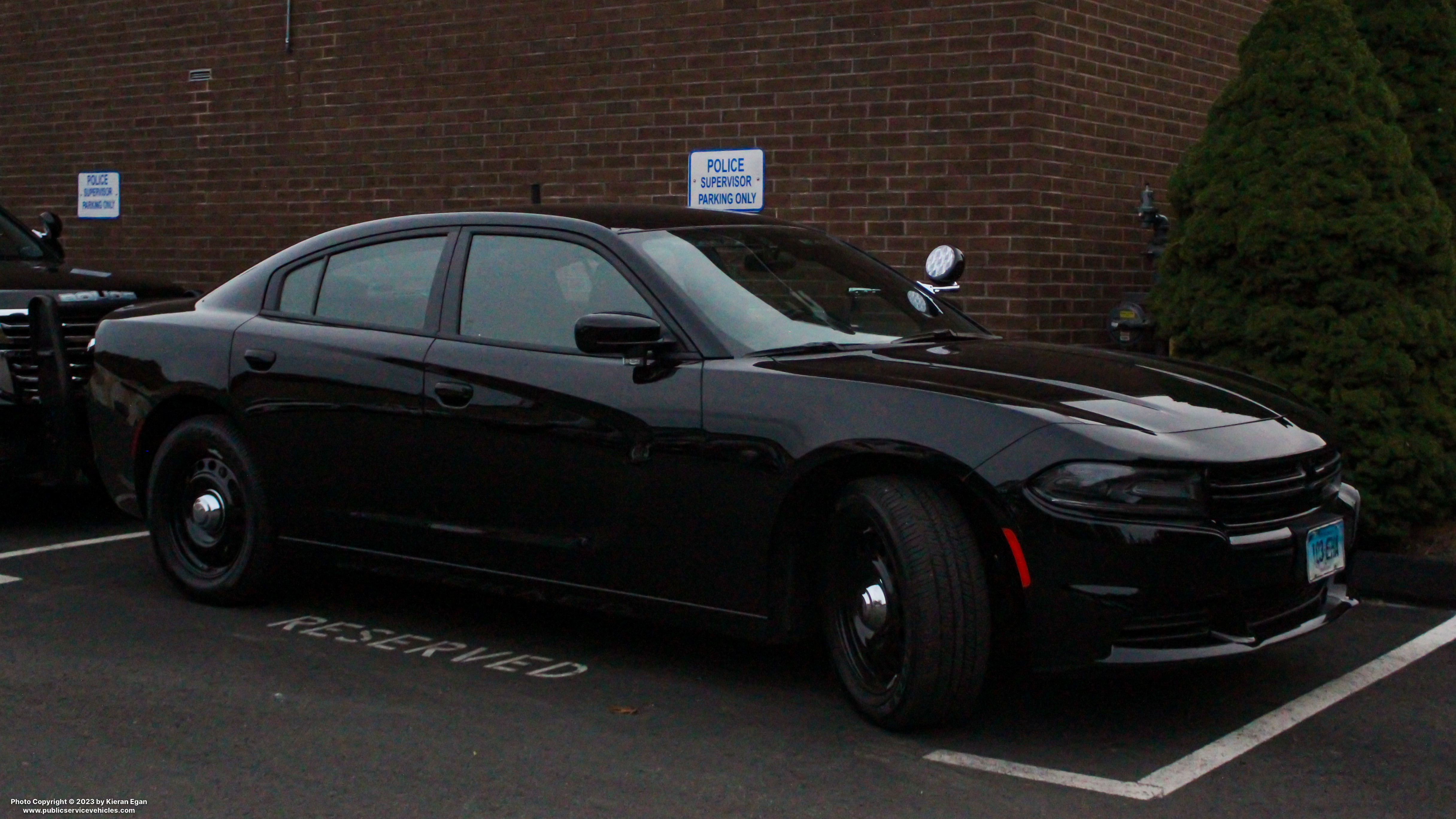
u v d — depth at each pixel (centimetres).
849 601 478
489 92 1150
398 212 1209
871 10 971
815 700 508
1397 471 682
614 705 503
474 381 544
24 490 948
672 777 434
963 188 944
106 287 805
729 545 487
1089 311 982
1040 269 936
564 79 1110
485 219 579
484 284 565
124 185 1387
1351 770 443
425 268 584
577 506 520
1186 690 521
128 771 439
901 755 452
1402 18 815
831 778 433
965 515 452
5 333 759
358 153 1230
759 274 551
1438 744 468
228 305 638
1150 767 444
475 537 547
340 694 515
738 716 491
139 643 578
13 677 533
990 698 508
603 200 1098
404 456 564
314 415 588
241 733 473
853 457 462
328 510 590
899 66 963
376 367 572
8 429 759
